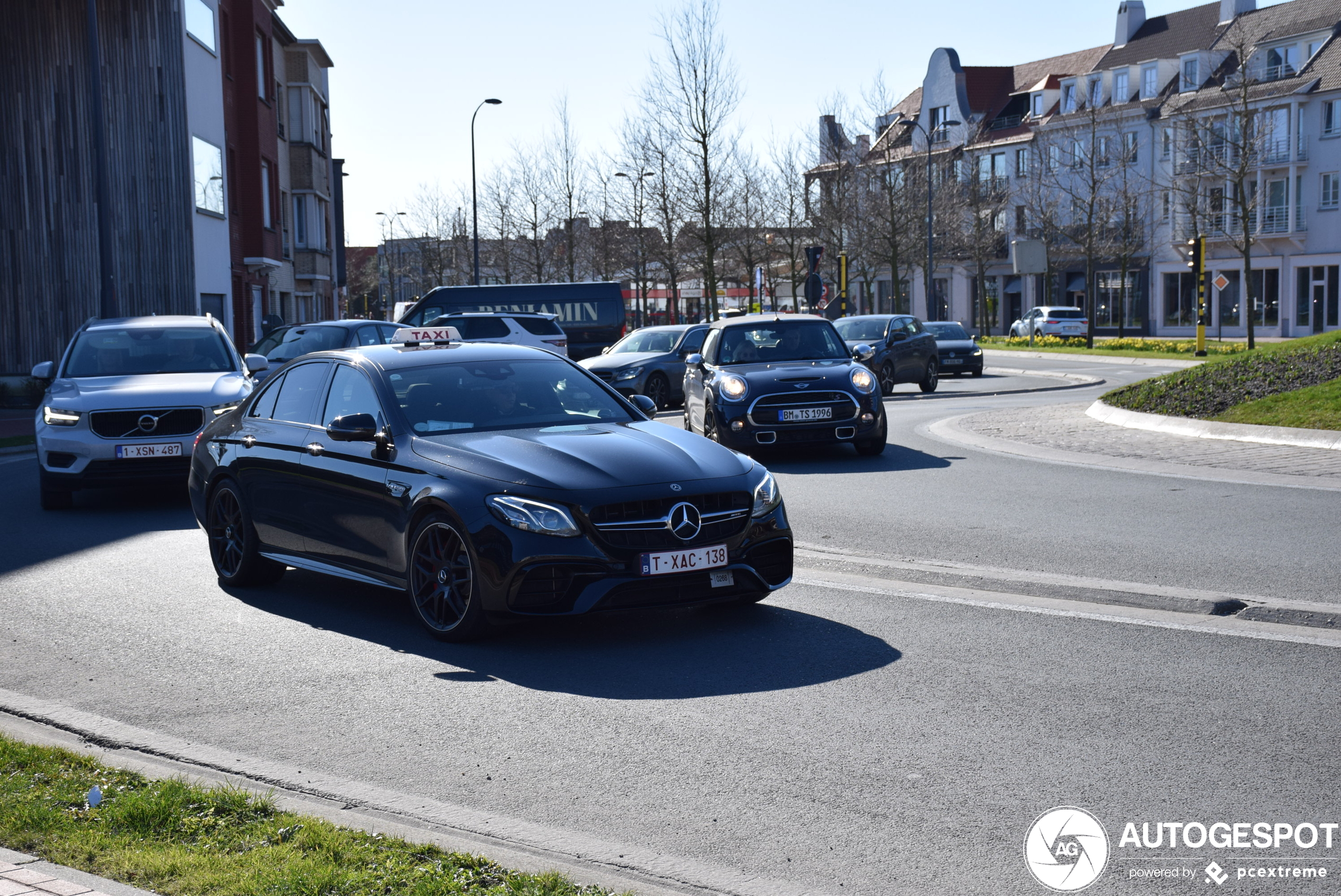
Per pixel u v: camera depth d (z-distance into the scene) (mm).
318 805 4293
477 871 3680
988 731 5012
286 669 6250
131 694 5863
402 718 5418
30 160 29094
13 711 5574
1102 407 18266
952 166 64125
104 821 4082
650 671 6070
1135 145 61906
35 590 8383
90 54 23328
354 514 7305
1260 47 56844
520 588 6363
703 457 6949
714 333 15961
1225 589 7371
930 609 7246
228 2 35688
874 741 4938
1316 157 53688
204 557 9641
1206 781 4414
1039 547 8938
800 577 8273
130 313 29672
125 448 12023
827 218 57844
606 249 54781
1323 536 8938
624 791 4488
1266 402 15742
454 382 7609
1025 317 64188
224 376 13148
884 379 26094
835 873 3762
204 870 3639
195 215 30469
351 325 19672
